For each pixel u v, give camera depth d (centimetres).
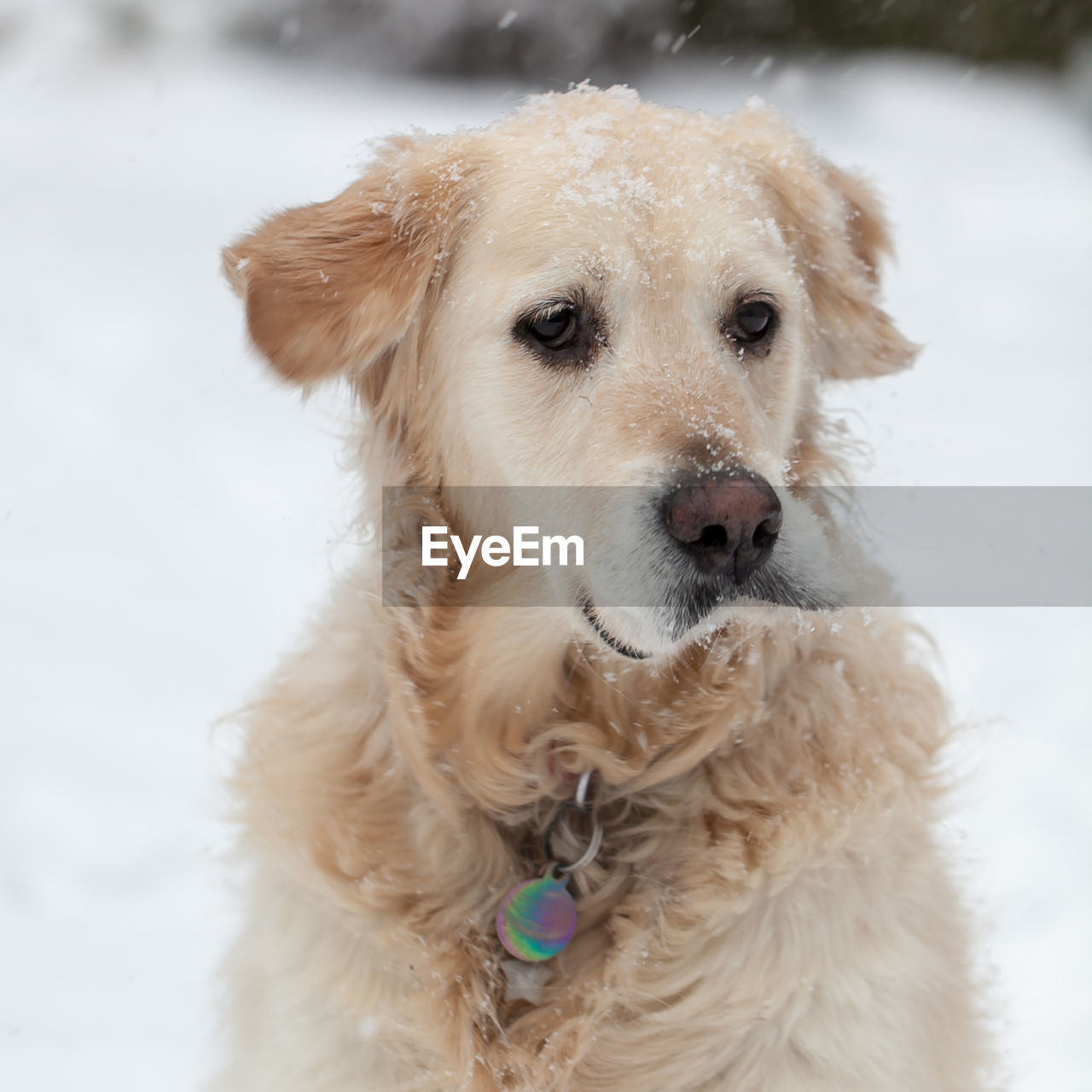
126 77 618
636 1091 134
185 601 209
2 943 160
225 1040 141
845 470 143
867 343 146
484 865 136
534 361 136
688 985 133
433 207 138
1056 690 188
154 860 167
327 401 144
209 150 509
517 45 632
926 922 136
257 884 140
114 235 399
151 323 327
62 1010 154
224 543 228
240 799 140
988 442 271
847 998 133
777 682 136
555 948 134
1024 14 638
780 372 139
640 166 137
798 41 646
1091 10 632
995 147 548
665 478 131
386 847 135
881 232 150
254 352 138
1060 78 638
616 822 137
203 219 420
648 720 136
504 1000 135
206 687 187
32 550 222
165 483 248
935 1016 136
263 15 665
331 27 650
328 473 254
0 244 383
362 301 137
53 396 282
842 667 137
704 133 141
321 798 136
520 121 141
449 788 136
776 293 138
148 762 177
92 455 259
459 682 137
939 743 139
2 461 254
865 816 134
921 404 295
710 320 136
